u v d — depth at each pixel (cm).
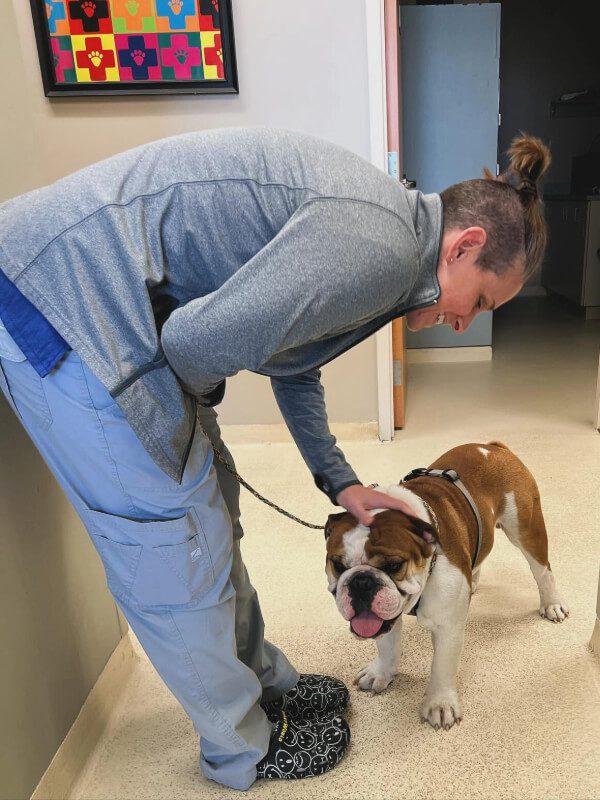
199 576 107
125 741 143
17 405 103
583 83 596
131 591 108
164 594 107
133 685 160
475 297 102
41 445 105
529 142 100
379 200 88
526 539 160
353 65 258
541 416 316
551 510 224
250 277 83
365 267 85
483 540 144
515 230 97
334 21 253
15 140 124
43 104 264
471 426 308
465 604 133
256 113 265
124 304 89
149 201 91
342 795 124
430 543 122
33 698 120
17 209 95
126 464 99
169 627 110
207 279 94
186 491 103
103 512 104
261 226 90
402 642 166
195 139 95
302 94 262
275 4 252
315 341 105
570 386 359
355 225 85
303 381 129
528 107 605
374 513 127
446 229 97
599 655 154
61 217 90
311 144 93
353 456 279
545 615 170
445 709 138
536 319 534
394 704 146
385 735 137
